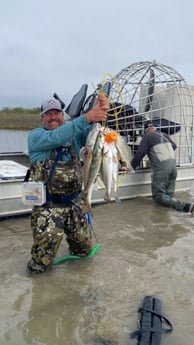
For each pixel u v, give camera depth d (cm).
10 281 383
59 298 353
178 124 794
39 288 371
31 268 399
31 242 491
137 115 722
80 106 644
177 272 414
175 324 312
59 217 397
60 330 302
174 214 632
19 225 560
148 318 308
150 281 391
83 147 412
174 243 500
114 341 288
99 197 668
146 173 721
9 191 572
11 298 350
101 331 302
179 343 286
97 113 365
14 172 623
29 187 391
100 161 372
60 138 370
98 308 337
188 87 796
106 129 380
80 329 304
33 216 400
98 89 471
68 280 389
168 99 815
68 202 406
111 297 357
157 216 617
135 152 751
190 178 798
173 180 695
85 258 442
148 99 793
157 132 693
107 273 408
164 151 671
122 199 708
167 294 364
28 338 290
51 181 392
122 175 683
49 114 400
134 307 339
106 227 557
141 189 726
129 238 516
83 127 368
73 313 328
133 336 294
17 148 1619
